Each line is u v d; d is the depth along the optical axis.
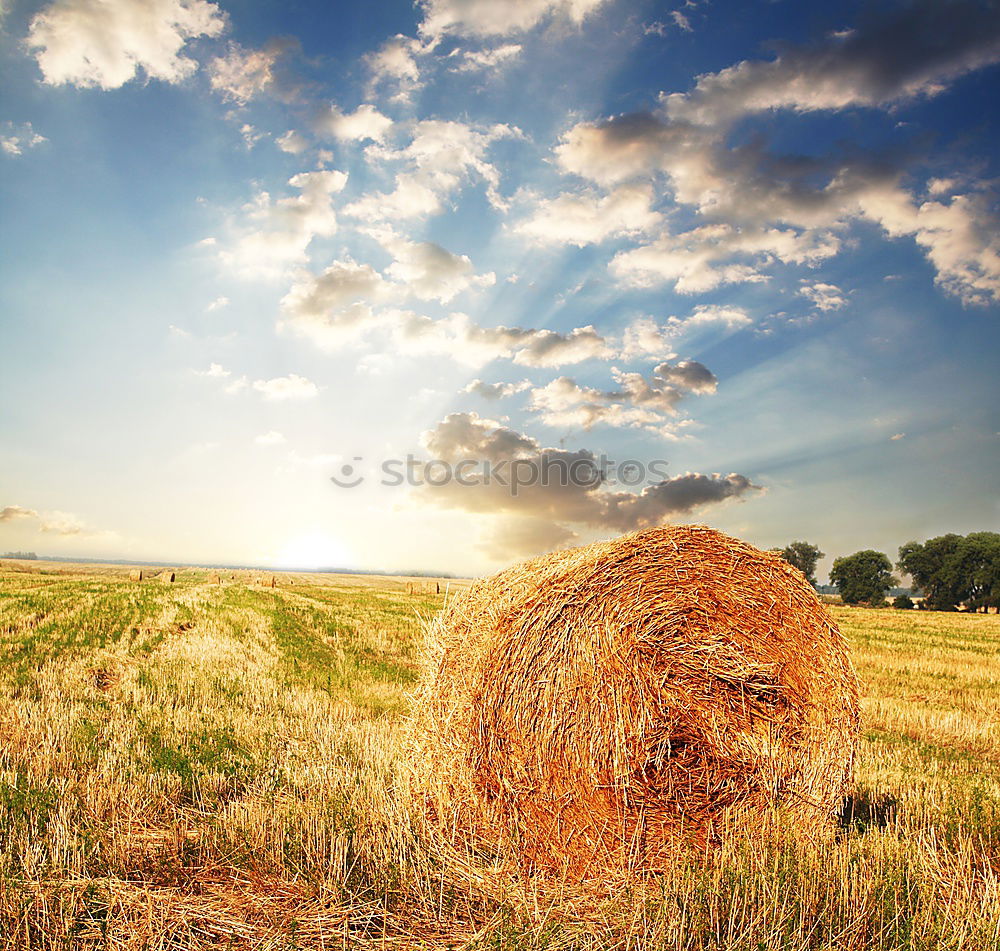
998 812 6.59
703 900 4.69
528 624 6.00
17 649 14.97
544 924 4.60
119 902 4.62
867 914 4.56
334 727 9.07
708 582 6.14
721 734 5.97
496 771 5.96
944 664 20.12
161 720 9.12
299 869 5.07
